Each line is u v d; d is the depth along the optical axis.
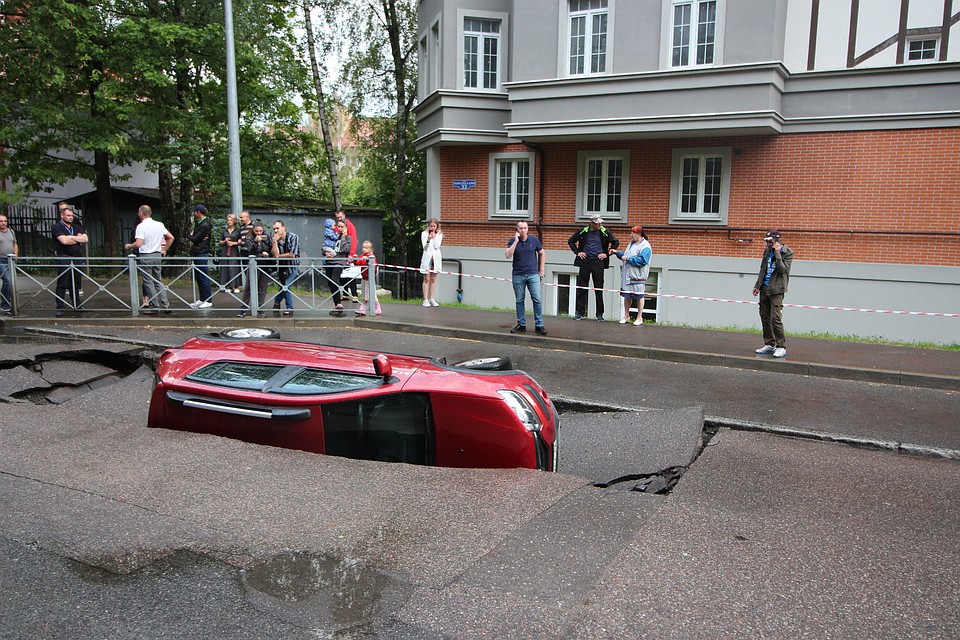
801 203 14.44
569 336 10.82
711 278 15.40
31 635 2.68
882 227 13.83
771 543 3.76
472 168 17.88
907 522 4.23
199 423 4.99
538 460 4.55
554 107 15.45
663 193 15.71
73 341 10.23
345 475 4.30
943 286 13.44
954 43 13.82
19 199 19.80
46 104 16.95
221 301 12.91
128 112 17.39
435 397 4.49
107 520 3.68
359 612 2.85
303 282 12.38
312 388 4.71
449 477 4.32
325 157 26.80
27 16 16.45
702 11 14.13
